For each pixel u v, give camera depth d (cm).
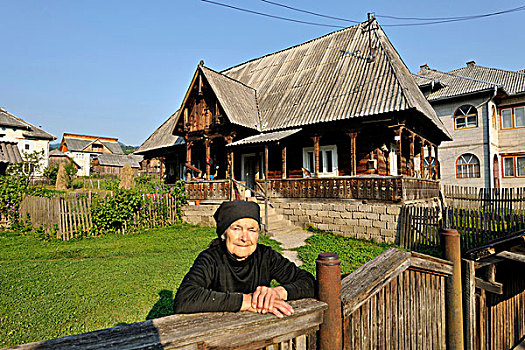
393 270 267
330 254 206
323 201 1306
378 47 1631
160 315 475
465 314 378
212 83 1628
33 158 3550
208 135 1669
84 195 1112
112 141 8106
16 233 1195
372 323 253
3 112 3962
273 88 1906
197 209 1346
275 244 1023
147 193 1275
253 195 1570
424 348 310
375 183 1181
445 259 342
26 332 422
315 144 1477
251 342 162
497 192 1576
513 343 541
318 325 198
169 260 780
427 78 2538
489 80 2459
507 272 525
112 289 578
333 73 1686
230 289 200
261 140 1344
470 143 2270
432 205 1573
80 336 129
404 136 1514
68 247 932
